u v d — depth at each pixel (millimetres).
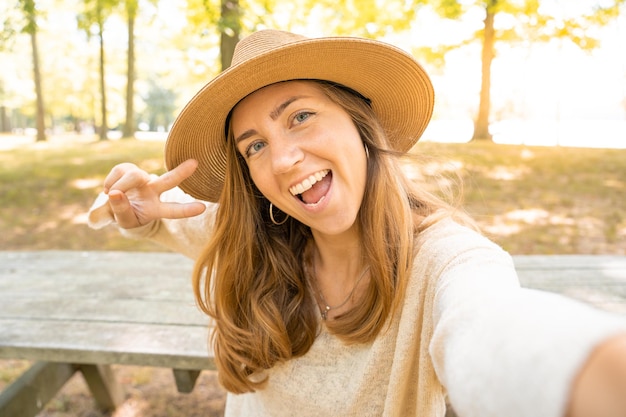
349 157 1003
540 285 2098
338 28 7668
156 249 4848
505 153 8953
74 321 1864
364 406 1057
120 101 28156
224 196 1191
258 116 1007
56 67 25969
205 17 6613
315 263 1169
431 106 1228
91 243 5102
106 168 9297
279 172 983
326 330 1097
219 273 1192
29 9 7148
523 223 5105
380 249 1009
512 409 431
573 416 364
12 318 1901
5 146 16953
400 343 975
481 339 537
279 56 939
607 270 2295
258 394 1203
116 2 7113
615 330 391
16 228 5750
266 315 1105
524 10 7945
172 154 1198
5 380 2783
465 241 900
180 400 2627
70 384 2850
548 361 412
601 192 6449
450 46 10305
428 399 990
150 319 1868
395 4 7707
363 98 1136
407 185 1155
